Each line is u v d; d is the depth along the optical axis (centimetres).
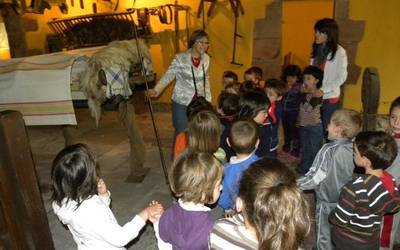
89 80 301
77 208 164
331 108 347
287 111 410
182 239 147
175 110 357
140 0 612
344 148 196
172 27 606
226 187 196
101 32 577
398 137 203
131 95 349
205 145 204
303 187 205
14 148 179
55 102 301
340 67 338
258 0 553
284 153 430
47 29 598
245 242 119
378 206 169
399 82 519
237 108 272
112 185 371
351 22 515
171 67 347
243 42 577
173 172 156
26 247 192
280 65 565
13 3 511
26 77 307
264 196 110
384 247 205
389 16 500
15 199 184
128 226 174
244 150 193
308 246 239
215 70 605
